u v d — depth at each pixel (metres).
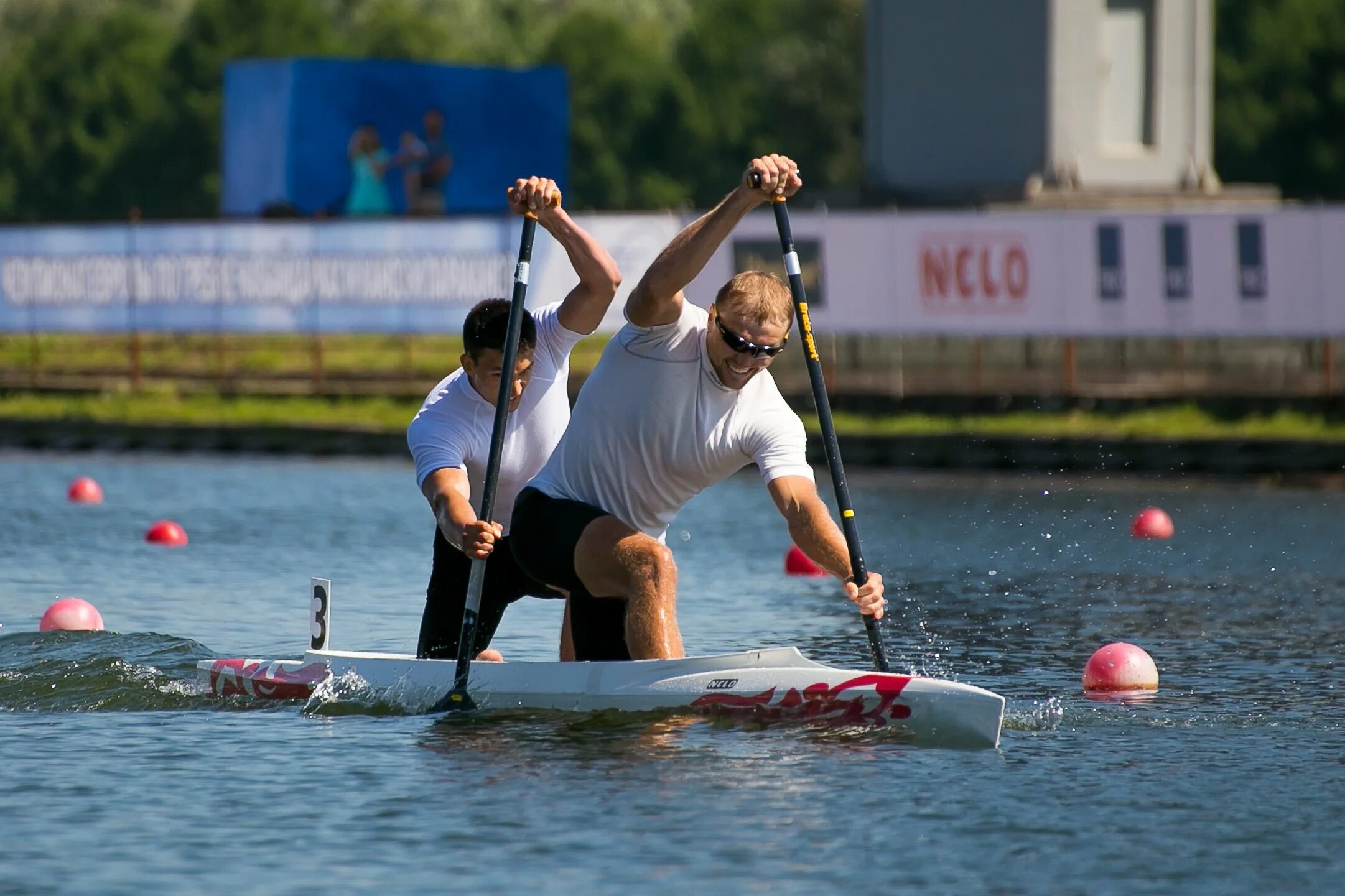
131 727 24.98
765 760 22.41
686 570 44.25
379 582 40.72
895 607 37.66
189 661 30.02
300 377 93.75
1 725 25.28
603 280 25.58
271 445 78.81
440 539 26.80
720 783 21.34
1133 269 68.62
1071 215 69.31
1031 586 40.66
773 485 23.97
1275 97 181.75
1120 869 18.20
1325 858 18.64
